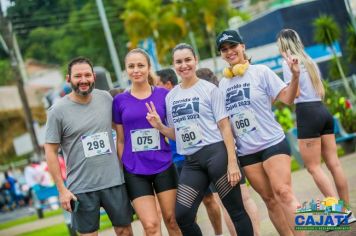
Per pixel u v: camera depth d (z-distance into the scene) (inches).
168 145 298.5
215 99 285.1
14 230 730.8
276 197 286.2
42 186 810.8
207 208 357.7
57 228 651.5
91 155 288.0
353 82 938.1
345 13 972.6
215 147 284.5
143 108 293.0
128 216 293.3
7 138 1907.0
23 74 2172.7
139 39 1902.1
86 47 2610.7
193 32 2052.2
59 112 289.0
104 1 2581.2
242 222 285.3
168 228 297.1
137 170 291.3
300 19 951.0
